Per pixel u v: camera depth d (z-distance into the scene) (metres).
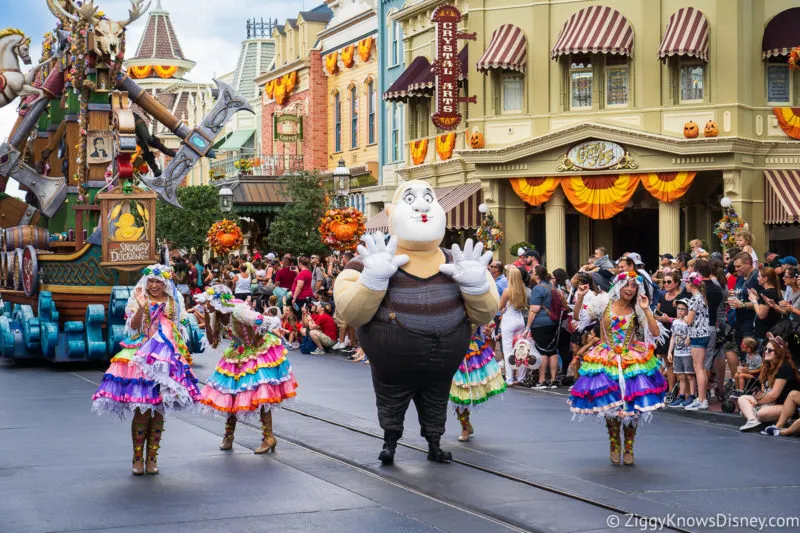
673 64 29.02
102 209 20.94
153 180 23.78
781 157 28.97
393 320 11.18
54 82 23.41
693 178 28.62
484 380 12.62
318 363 23.28
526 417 14.88
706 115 28.58
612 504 9.28
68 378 19.94
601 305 11.38
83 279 21.61
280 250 46.38
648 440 12.98
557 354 18.84
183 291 32.88
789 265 15.88
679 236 29.59
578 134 29.78
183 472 10.99
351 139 47.94
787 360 13.58
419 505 9.48
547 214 31.00
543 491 9.96
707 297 15.55
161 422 10.95
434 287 11.30
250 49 65.00
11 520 8.92
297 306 27.39
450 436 13.23
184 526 8.73
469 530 8.59
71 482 10.47
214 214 48.31
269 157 53.00
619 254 31.98
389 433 11.44
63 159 23.73
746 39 28.64
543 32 30.80
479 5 31.86
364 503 9.56
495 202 31.61
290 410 15.53
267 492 10.03
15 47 23.30
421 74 34.06
